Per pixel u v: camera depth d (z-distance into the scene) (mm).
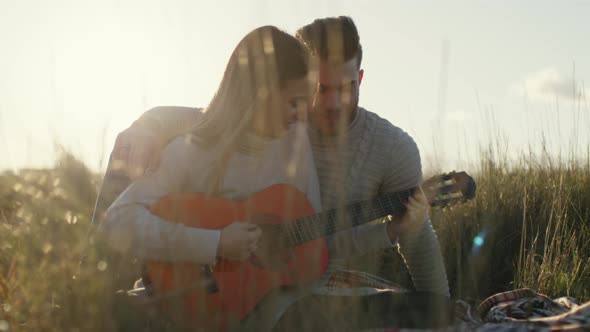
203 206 2721
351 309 2318
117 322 2223
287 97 2662
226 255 2596
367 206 3031
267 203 2807
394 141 3213
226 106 2734
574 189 4879
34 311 2121
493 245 4062
